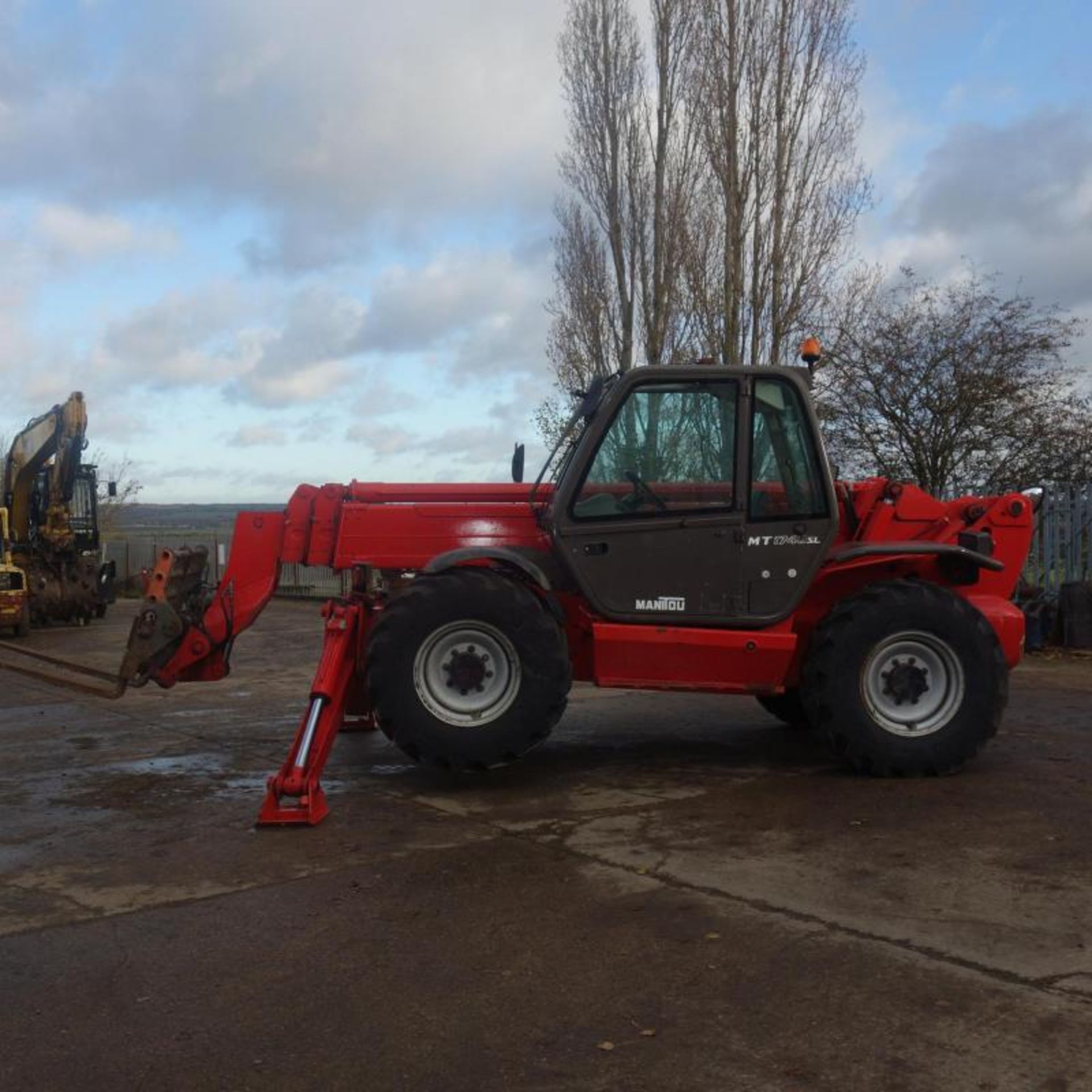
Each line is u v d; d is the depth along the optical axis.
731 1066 2.94
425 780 6.30
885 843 4.87
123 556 28.78
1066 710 8.18
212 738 7.91
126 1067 3.00
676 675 6.15
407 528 6.59
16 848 5.11
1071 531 11.80
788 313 15.85
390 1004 3.37
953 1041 3.02
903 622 5.97
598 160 18.06
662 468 6.15
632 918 4.02
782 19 15.85
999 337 13.40
